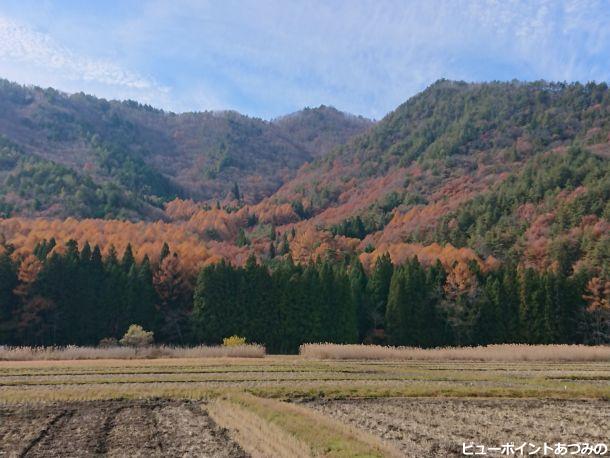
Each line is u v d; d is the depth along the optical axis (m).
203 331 81.38
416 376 41.97
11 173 183.25
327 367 47.16
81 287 79.81
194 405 28.75
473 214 145.00
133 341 66.62
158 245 111.75
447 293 88.12
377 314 91.31
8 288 77.69
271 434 21.05
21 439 21.38
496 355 57.91
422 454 18.98
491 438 21.56
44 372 41.84
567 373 45.00
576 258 106.25
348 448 18.09
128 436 21.78
